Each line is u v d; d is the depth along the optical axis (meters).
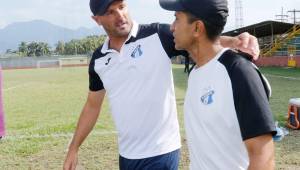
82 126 3.37
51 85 23.00
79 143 3.39
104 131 8.13
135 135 3.08
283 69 29.39
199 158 2.04
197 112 1.99
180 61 49.19
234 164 1.94
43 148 7.04
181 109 10.86
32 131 8.58
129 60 2.99
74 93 17.53
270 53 36.06
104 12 2.86
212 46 1.99
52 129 8.74
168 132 3.08
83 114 3.38
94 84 3.28
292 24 34.62
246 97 1.80
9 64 68.00
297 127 7.75
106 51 3.07
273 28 37.31
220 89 1.89
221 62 1.91
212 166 1.98
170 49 2.99
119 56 3.01
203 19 1.94
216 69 1.92
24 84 24.59
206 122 1.94
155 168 3.08
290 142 6.80
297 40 34.59
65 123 9.50
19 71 48.97
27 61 68.62
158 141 3.05
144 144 3.07
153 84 2.99
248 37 2.15
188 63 3.02
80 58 70.44
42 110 12.13
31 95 17.34
